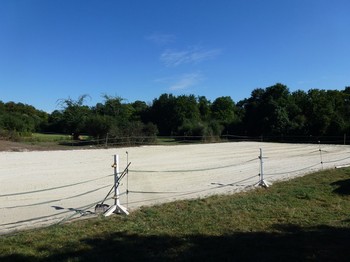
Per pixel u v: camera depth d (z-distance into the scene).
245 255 6.68
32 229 8.18
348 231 8.48
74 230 8.09
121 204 10.90
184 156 27.89
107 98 53.12
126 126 42.31
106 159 24.45
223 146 40.97
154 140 44.12
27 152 29.14
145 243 7.29
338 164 21.88
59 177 16.25
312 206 11.42
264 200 11.88
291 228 8.77
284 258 6.56
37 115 86.38
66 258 6.38
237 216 9.80
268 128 59.09
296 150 34.12
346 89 78.19
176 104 81.94
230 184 14.91
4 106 79.12
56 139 45.44
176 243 7.34
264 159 25.12
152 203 11.12
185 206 10.72
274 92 67.38
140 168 19.89
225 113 95.44
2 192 12.74
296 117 58.59
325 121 50.94
